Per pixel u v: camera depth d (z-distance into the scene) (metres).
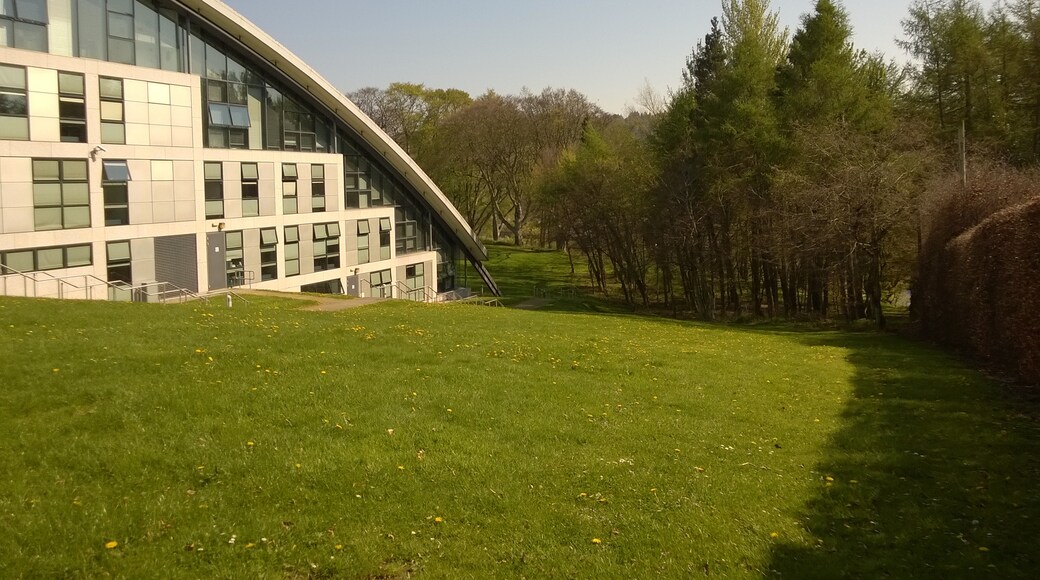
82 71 28.52
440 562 6.77
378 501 7.91
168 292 31.94
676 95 46.53
